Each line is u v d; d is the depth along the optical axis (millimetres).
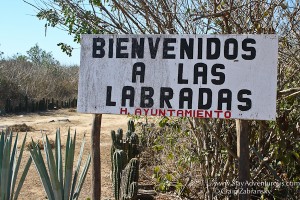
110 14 3713
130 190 5602
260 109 2625
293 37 3822
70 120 17203
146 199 5906
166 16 3625
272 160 4570
